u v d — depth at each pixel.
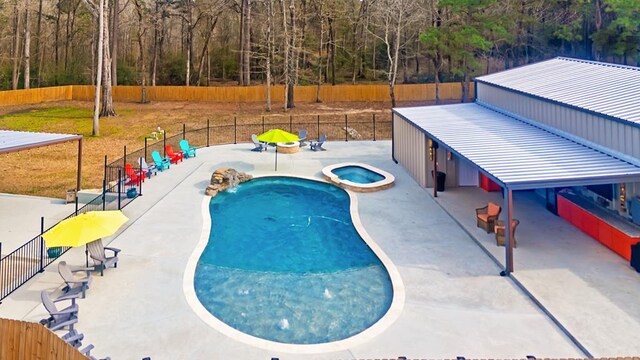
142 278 11.76
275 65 52.28
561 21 42.66
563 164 12.82
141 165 21.67
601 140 14.25
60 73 57.53
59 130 35.59
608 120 13.84
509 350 8.65
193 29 58.66
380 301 10.92
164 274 12.02
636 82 17.28
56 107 45.88
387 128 36.97
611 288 10.80
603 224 13.37
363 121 38.81
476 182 20.56
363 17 54.75
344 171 23.69
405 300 10.64
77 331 9.28
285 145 28.17
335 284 11.85
